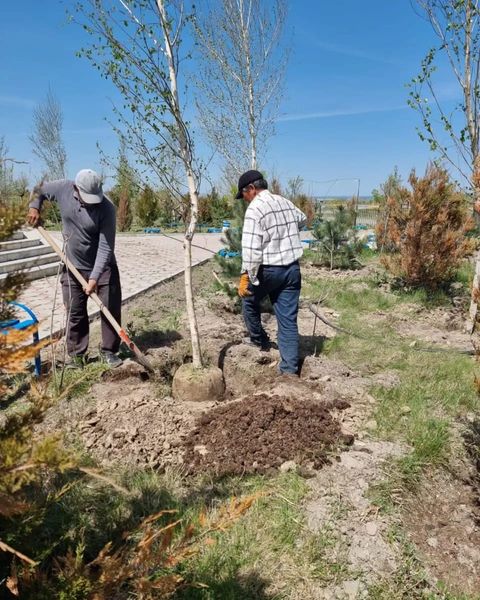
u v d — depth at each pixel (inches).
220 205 948.6
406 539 101.9
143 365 174.4
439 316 275.0
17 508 50.4
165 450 128.0
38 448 49.7
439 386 168.2
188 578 88.9
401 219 331.0
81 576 59.6
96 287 182.9
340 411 147.9
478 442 136.1
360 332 237.8
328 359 191.0
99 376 168.9
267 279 174.6
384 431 139.3
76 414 145.8
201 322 252.7
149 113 143.4
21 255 407.8
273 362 188.4
